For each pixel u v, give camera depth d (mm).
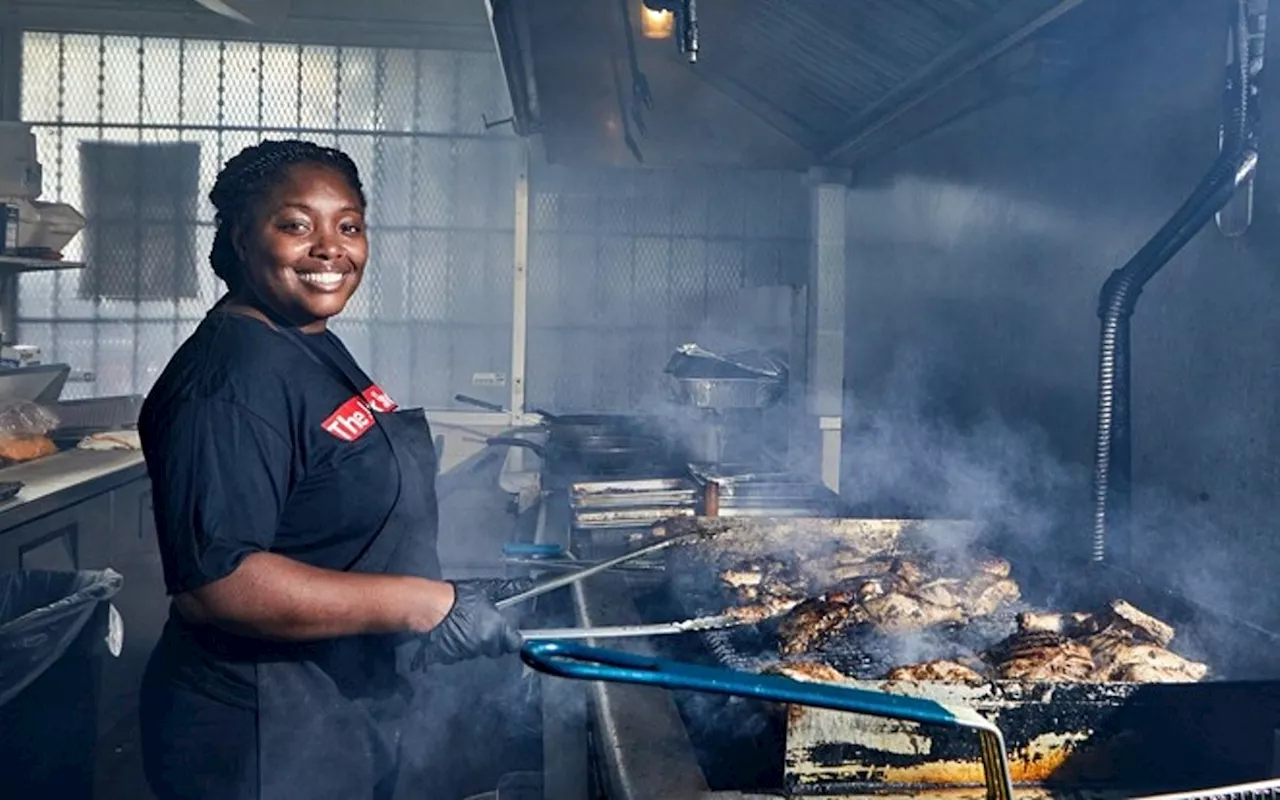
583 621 2139
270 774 1729
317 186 1694
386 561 1803
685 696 1730
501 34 2979
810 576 2330
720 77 4031
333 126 6855
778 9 3061
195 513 1539
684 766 1455
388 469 1782
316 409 1679
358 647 1822
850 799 1381
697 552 2441
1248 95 1896
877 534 2662
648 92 3863
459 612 1625
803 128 4160
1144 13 2311
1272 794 1180
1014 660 1649
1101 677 1602
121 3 6625
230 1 5871
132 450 5125
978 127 3301
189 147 6809
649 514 3203
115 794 3549
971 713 1148
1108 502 2191
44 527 3834
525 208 6680
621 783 1403
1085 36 2465
